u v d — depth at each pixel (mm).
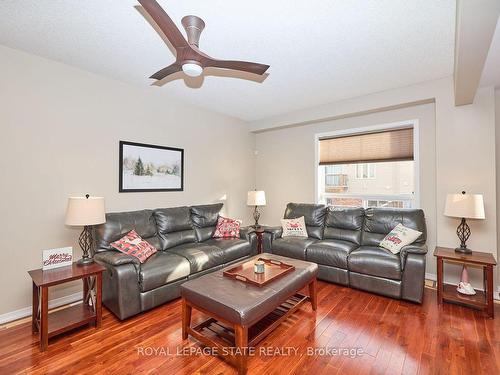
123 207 3273
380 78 3094
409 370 1755
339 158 4285
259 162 5324
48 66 2629
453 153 3061
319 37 2207
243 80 3158
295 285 2277
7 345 2029
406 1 1762
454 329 2232
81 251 2865
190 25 1784
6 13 1898
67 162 2777
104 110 3074
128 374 1731
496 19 1411
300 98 3801
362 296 2918
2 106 2363
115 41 2295
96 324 2270
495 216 2857
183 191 4000
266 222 5219
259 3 1763
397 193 3820
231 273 2379
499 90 3092
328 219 3957
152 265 2607
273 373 1741
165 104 3730
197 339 1999
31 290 2533
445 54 2508
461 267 3082
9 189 2406
